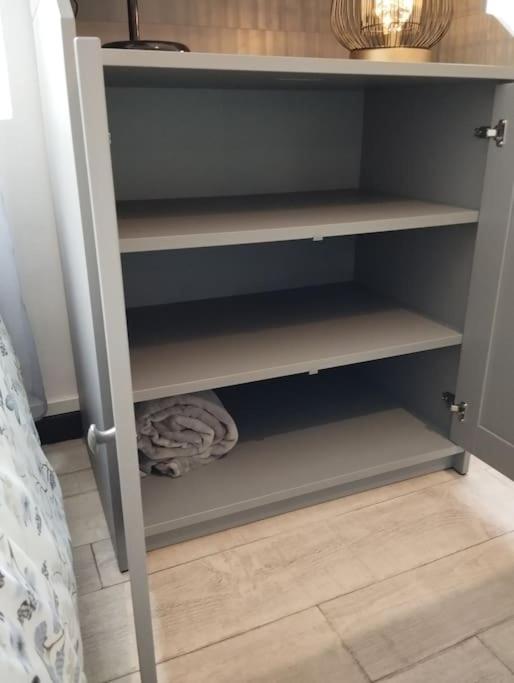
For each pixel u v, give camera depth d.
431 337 1.05
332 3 1.12
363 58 1.03
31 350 1.15
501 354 0.99
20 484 0.60
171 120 1.13
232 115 1.17
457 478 1.16
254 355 0.98
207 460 1.08
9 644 0.40
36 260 1.16
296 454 1.11
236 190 1.23
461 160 1.02
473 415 1.08
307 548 0.97
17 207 1.12
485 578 0.90
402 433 1.18
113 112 1.08
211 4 1.09
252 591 0.88
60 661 0.50
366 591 0.88
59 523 0.77
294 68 0.75
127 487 0.66
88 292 0.75
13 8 1.01
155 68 0.69
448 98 1.03
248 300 1.28
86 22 1.02
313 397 1.32
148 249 0.78
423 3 1.06
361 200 1.14
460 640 0.80
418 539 0.99
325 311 1.21
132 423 0.64
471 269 1.03
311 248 1.35
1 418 0.66
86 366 0.94
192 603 0.86
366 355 0.99
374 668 0.76
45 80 0.92
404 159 1.17
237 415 1.25
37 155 1.10
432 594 0.88
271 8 1.15
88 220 0.71
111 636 0.81
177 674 0.75
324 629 0.82
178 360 0.96
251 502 0.98
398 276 1.25
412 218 0.94
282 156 1.25
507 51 1.06
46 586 0.54
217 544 0.98
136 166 1.13
